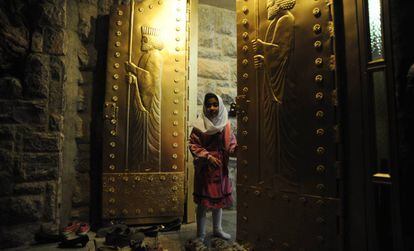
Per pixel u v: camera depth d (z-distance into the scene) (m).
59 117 2.59
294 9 1.90
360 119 1.52
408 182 1.21
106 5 3.11
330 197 1.62
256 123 2.14
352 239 1.52
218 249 2.08
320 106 1.70
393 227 1.30
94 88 3.03
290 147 1.87
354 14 1.57
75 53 2.93
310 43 1.77
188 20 3.23
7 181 2.37
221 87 3.66
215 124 2.51
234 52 3.78
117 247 2.18
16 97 2.46
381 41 1.42
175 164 3.05
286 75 1.92
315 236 1.69
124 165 2.91
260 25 2.14
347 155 1.57
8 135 2.40
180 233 2.72
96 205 2.95
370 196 1.45
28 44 2.57
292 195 1.85
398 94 1.23
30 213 2.43
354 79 1.55
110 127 2.90
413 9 1.19
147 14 3.08
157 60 3.06
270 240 1.98
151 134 3.00
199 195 2.43
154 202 2.96
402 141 1.21
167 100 3.07
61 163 2.60
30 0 2.61
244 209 2.20
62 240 2.41
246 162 2.21
